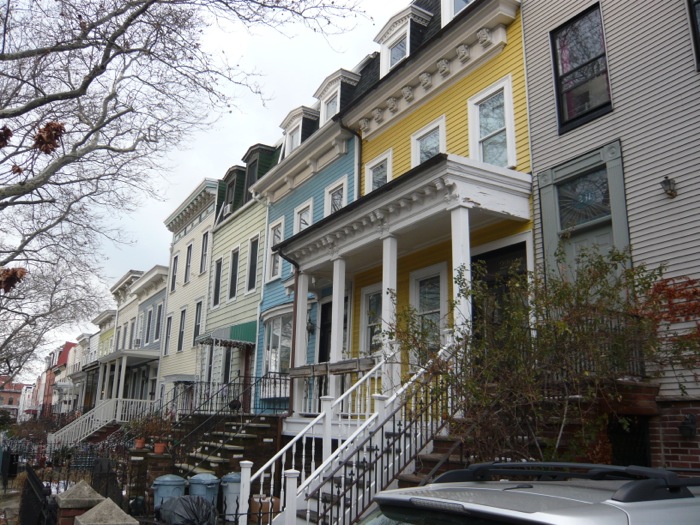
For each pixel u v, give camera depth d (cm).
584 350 609
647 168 843
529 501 244
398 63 1320
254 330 1975
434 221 1019
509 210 973
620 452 741
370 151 1484
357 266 1362
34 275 1795
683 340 680
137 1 818
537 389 600
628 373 691
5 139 591
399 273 1271
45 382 8356
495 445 608
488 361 623
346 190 1547
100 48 834
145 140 1051
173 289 2933
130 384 3541
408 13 1422
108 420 2638
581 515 216
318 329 1577
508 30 1124
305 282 1380
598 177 917
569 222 941
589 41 977
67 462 1664
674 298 760
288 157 1794
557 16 1034
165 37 834
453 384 661
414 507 279
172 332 2828
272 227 1981
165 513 743
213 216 2522
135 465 1116
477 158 1137
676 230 791
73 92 805
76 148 951
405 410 793
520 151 1048
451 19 1298
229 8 771
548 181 979
